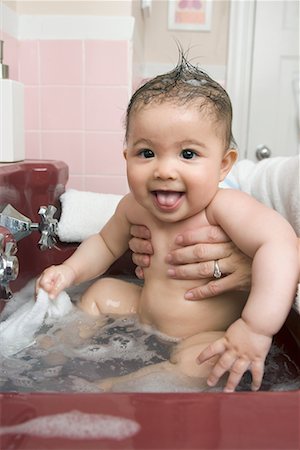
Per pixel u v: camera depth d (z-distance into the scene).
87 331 0.73
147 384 0.56
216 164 0.68
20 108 0.94
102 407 0.32
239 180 1.06
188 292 0.72
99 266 0.87
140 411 0.32
